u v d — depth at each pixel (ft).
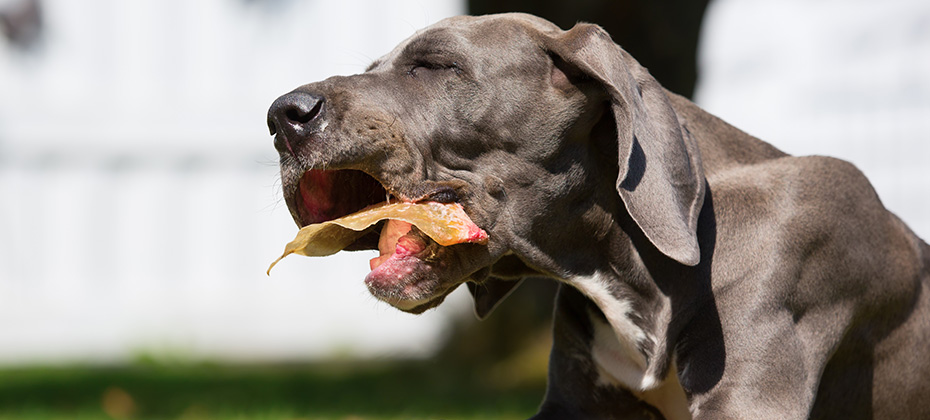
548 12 34.71
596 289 16.99
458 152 16.30
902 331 17.34
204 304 53.67
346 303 52.70
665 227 15.38
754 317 15.88
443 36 16.44
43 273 54.19
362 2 54.70
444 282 16.24
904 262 17.34
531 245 16.66
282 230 53.83
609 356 17.53
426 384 35.53
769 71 52.08
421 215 15.83
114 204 54.34
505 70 16.24
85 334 53.21
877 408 17.40
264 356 48.37
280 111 15.66
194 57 55.83
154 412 32.14
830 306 16.34
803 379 15.89
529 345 35.50
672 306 16.47
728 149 17.20
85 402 34.14
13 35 55.77
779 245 16.07
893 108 47.55
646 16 33.91
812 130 49.98
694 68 34.22
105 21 56.18
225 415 30.37
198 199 54.29
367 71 17.19
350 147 15.62
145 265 54.19
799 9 51.42
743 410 15.64
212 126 54.90
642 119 15.64
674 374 16.56
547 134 16.30
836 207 16.51
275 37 55.52
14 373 43.32
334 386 36.01
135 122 54.90
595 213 16.71
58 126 54.85
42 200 54.24
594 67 15.71
